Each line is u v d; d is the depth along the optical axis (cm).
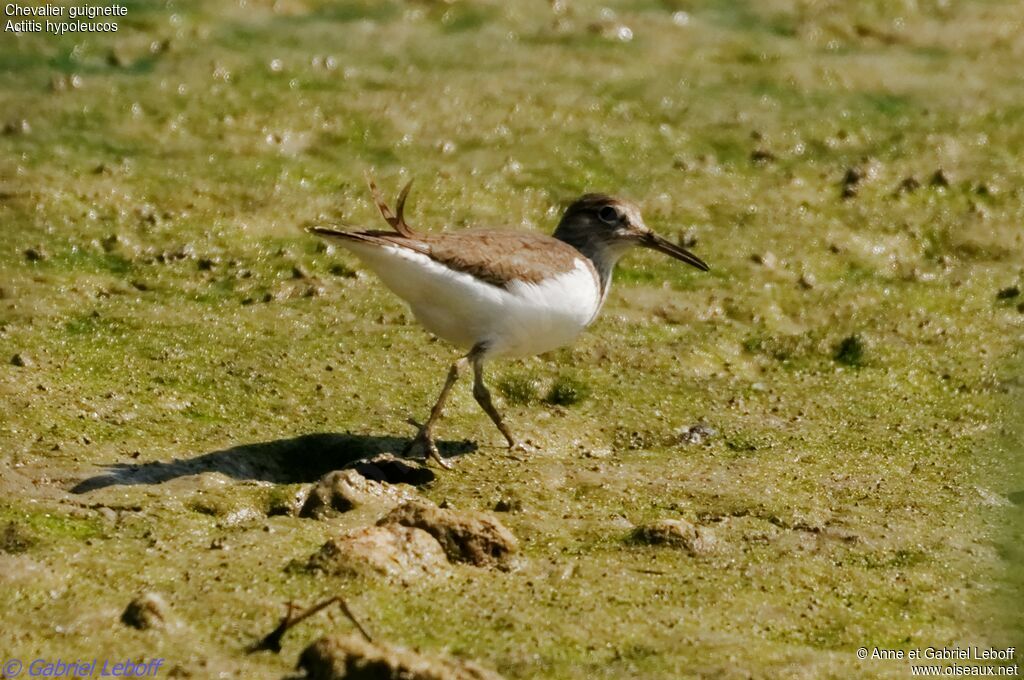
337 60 2005
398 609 932
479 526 1012
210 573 968
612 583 991
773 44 2148
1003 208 1748
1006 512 1154
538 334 1257
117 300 1462
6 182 1642
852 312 1557
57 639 880
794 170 1811
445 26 2150
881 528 1112
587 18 2202
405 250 1176
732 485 1184
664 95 1966
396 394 1330
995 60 2130
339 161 1762
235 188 1684
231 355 1363
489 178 1745
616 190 1747
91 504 1073
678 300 1555
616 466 1224
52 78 1884
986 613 988
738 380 1424
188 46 2011
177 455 1179
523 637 908
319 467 1216
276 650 877
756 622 952
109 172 1686
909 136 1891
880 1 2308
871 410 1379
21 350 1330
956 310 1572
